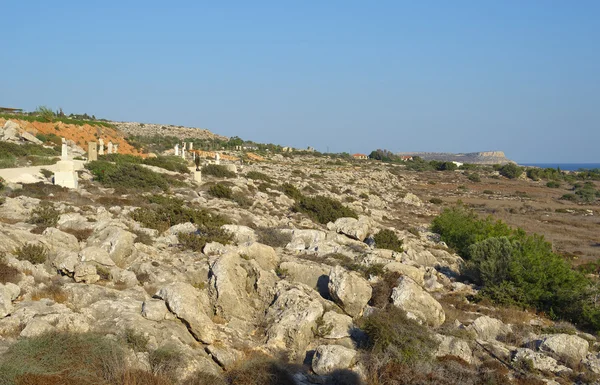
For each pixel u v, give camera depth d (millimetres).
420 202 74750
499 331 18328
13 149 52344
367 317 16719
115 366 11742
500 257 24453
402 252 28078
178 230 25312
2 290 13430
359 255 23297
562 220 67250
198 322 14211
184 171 57062
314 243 25844
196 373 12570
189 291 15055
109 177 41406
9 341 12086
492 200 90438
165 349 12844
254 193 48062
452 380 14078
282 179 72750
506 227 35875
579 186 118062
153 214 27828
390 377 14055
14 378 10797
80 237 20281
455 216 40250
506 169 137000
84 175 42688
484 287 23719
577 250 44875
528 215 71438
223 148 128750
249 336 15633
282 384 13102
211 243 21719
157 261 19328
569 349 16547
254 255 19641
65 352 11812
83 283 15859
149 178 42344
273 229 28938
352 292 17344
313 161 133250
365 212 49531
